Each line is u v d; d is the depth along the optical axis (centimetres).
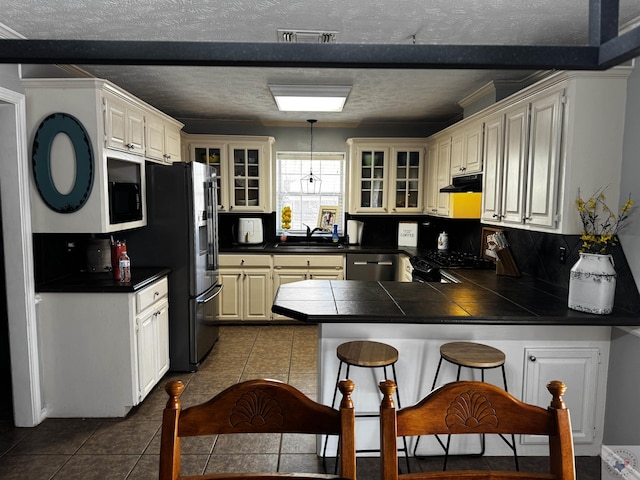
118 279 307
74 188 276
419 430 109
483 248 418
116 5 218
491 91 361
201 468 241
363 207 533
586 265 232
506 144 309
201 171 372
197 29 247
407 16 229
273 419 110
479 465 242
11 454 251
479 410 111
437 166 477
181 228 358
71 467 239
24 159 268
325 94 370
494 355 216
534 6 217
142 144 343
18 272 270
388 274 509
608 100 234
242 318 505
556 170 247
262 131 553
